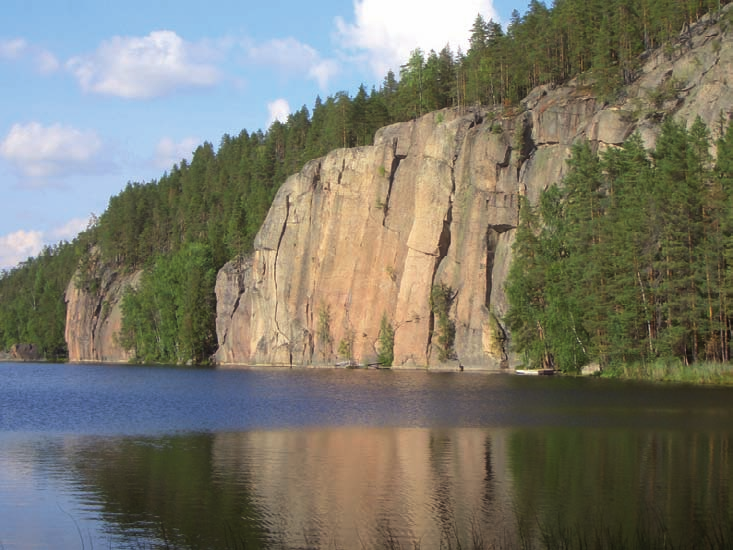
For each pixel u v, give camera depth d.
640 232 98.50
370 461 42.44
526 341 122.25
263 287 180.25
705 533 27.64
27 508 33.22
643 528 27.33
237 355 185.50
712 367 90.00
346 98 185.62
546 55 153.00
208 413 69.12
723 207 91.19
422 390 91.44
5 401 86.56
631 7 148.12
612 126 122.44
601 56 132.25
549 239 122.88
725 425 53.97
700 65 119.44
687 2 135.50
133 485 37.16
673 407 65.12
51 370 179.75
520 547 27.00
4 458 44.25
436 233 147.25
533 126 138.75
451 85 175.88
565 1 163.62
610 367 104.75
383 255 158.00
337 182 168.12
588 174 115.44
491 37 166.50
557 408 66.38
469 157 143.88
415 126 158.62
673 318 94.69
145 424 60.50
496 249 138.75
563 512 31.14
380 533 29.11
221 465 41.75
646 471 38.34
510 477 37.62
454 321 141.75
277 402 79.94
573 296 110.81
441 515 31.22
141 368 180.38
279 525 30.39
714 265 92.88
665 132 104.81
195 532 29.75
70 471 40.41
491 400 75.94
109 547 28.23
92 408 76.19
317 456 44.25
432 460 42.44
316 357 165.88
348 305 162.12
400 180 158.25
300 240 173.62
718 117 109.44
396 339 150.50
